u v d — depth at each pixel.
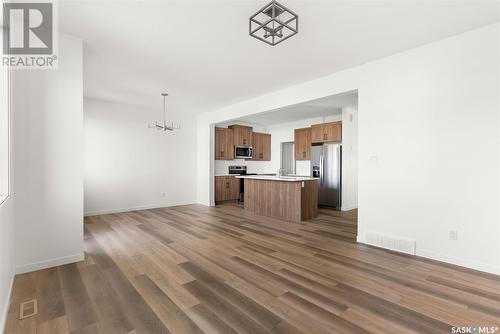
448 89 2.86
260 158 8.91
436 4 2.24
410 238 3.15
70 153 2.83
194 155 7.42
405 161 3.19
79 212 2.90
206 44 2.99
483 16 2.44
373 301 2.05
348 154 6.46
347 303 2.02
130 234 4.05
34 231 2.62
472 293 2.18
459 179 2.79
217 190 7.45
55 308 1.94
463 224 2.77
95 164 5.64
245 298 2.10
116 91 4.96
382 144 3.39
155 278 2.47
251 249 3.33
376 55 3.30
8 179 2.30
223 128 7.80
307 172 7.98
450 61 2.84
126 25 2.59
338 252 3.22
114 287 2.28
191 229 4.38
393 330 1.68
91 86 4.65
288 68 3.73
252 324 1.75
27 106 2.58
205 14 2.39
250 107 5.52
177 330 1.69
